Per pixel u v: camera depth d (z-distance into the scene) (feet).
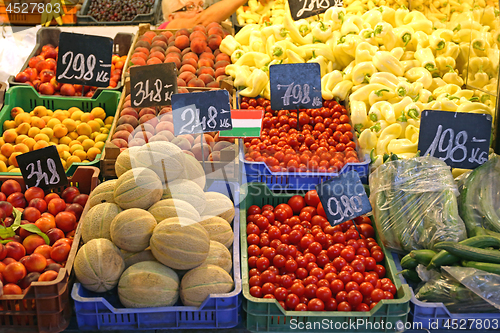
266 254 8.18
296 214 9.74
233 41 14.06
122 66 14.07
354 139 10.92
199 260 7.20
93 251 7.16
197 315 7.20
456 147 9.25
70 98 12.35
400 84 11.12
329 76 12.00
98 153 10.59
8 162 10.44
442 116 9.12
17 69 14.75
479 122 9.09
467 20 11.66
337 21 12.64
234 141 10.15
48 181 9.23
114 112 12.51
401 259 8.19
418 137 9.52
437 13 14.70
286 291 7.52
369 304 7.47
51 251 7.88
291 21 12.80
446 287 7.30
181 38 14.55
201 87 12.48
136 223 7.26
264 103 12.28
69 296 7.36
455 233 8.07
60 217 8.55
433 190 8.45
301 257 8.15
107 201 8.14
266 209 9.33
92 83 12.09
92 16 17.46
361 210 8.64
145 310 7.02
